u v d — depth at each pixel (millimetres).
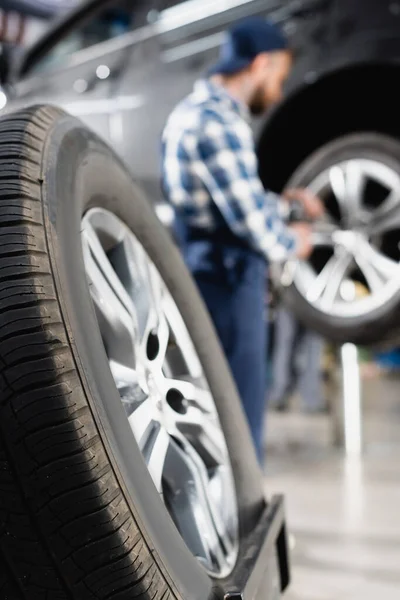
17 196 705
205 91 2094
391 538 1984
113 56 3006
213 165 1998
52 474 618
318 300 2801
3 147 755
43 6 4398
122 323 889
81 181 846
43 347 636
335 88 2676
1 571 646
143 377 920
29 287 655
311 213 2562
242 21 2740
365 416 4207
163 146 2133
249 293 2074
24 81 3229
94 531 624
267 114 2684
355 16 2578
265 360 2150
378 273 2715
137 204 1099
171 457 930
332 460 2975
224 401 1203
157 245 1158
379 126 2742
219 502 1014
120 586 633
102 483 632
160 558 688
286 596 1590
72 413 629
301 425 3865
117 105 2949
